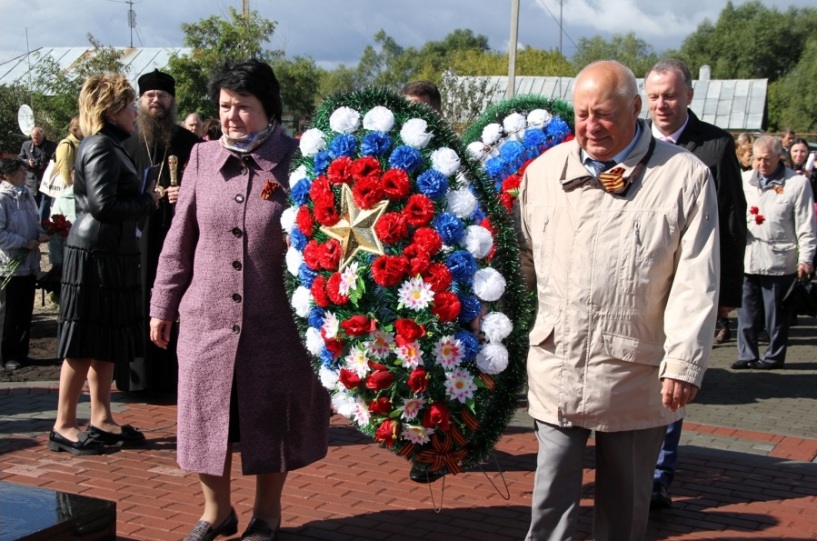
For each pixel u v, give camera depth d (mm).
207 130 9586
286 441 4270
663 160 3535
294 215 4055
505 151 5508
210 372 4211
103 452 5840
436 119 3979
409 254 3695
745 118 37031
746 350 9344
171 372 7172
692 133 5098
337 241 3850
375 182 3795
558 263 3607
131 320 5820
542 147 5484
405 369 3715
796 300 9125
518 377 3838
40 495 3938
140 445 6008
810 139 32094
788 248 9094
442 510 5012
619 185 3490
